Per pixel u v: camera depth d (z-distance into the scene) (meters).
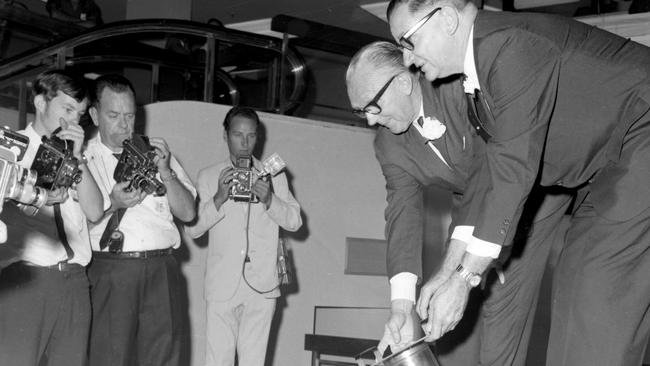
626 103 2.18
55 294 2.98
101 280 3.41
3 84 4.82
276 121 5.01
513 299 2.63
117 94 3.55
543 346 5.00
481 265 2.13
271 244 4.11
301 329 4.98
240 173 4.01
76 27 6.29
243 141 4.12
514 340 2.66
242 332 4.04
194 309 4.61
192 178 4.71
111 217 3.45
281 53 5.23
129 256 3.45
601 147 2.23
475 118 2.32
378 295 5.20
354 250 5.17
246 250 4.04
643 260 2.20
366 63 2.48
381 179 5.30
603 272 2.21
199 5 9.58
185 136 4.73
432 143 2.59
